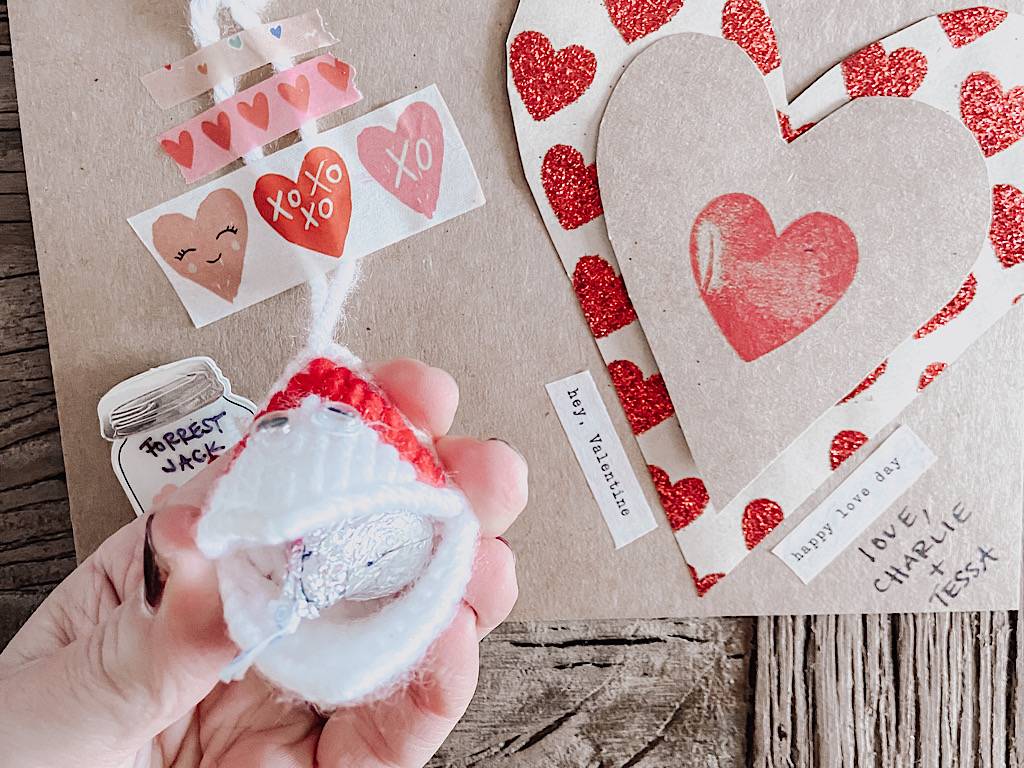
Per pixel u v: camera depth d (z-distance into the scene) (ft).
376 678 0.34
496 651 0.80
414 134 0.75
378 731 0.55
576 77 0.73
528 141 0.75
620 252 0.74
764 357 0.73
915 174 0.70
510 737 0.80
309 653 0.34
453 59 0.74
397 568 0.37
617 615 0.78
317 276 0.74
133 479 0.73
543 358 0.77
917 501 0.77
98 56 0.73
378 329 0.76
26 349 0.76
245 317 0.75
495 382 0.77
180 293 0.75
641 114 0.73
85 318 0.74
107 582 0.60
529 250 0.76
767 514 0.77
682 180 0.73
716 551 0.78
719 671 0.79
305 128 0.73
